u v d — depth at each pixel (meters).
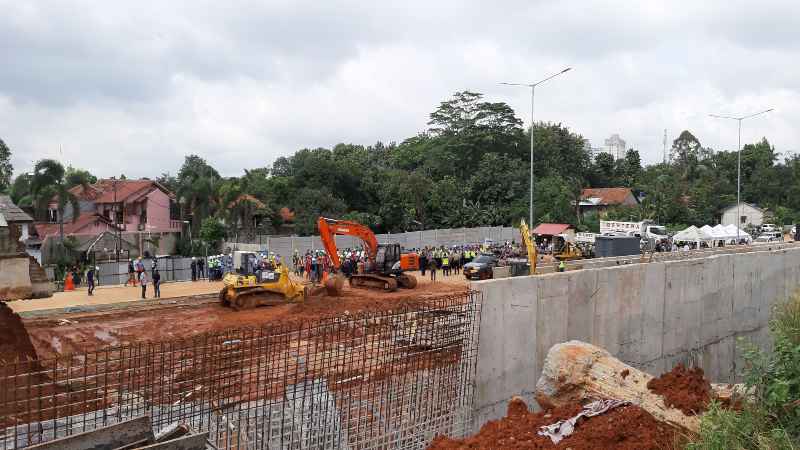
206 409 8.08
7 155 57.12
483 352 10.65
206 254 42.94
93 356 15.30
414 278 31.75
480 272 34.75
